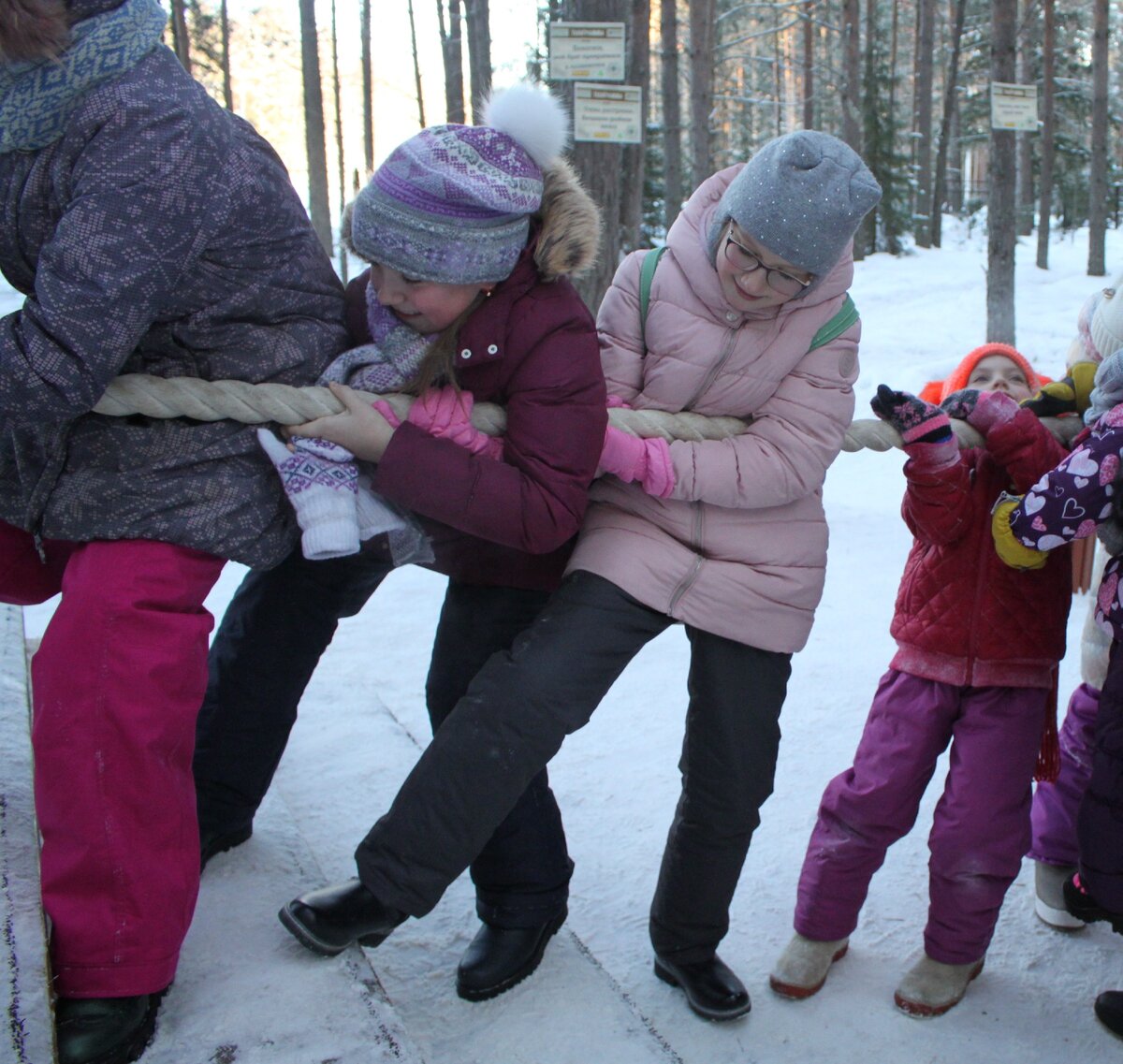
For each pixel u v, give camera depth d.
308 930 1.86
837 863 2.39
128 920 1.64
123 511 1.69
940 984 2.37
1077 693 2.72
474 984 2.20
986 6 28.97
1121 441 2.10
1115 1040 2.32
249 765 2.24
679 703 3.79
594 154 5.83
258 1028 1.71
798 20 18.58
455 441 1.83
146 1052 1.66
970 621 2.36
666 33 13.70
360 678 3.75
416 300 1.79
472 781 1.86
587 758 3.41
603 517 2.11
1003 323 9.64
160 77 1.63
